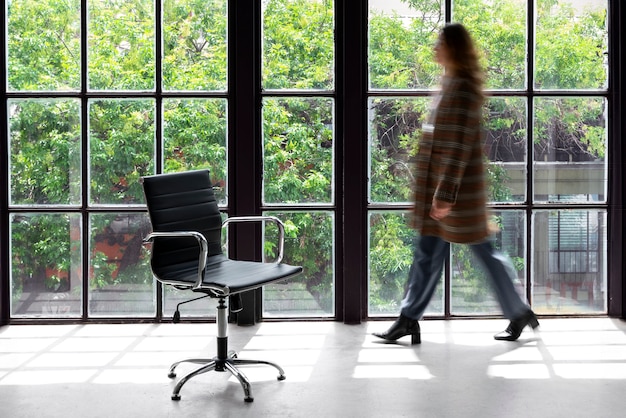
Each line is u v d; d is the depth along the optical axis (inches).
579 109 177.0
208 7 172.2
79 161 173.8
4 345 159.0
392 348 155.9
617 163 176.9
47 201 174.4
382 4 173.2
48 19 171.8
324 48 173.8
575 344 158.4
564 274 179.3
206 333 167.8
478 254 158.7
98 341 161.8
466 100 146.9
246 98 171.2
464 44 148.4
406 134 175.3
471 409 122.1
